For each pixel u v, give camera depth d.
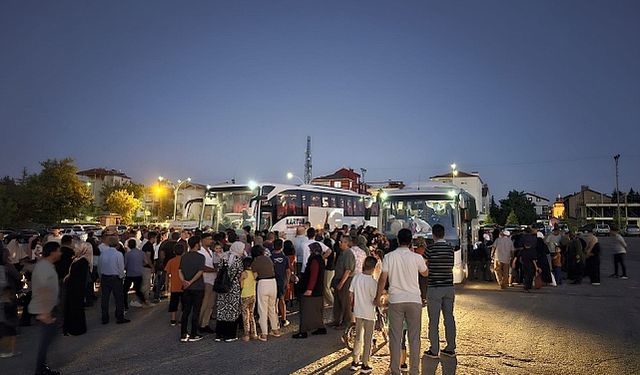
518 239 17.59
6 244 14.34
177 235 14.38
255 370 7.47
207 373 7.34
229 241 11.87
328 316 11.86
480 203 81.62
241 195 19.58
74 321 9.89
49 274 7.39
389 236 16.33
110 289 11.16
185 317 9.35
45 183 48.72
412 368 6.77
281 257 11.02
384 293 8.60
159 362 7.95
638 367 7.47
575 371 7.30
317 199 22.25
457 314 11.70
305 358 8.13
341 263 10.16
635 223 82.69
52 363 7.91
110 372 7.43
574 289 16.06
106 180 94.31
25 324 10.95
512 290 15.85
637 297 14.26
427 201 16.31
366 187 73.62
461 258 16.05
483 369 7.41
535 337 9.38
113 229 12.85
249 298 9.46
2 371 7.54
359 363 7.55
